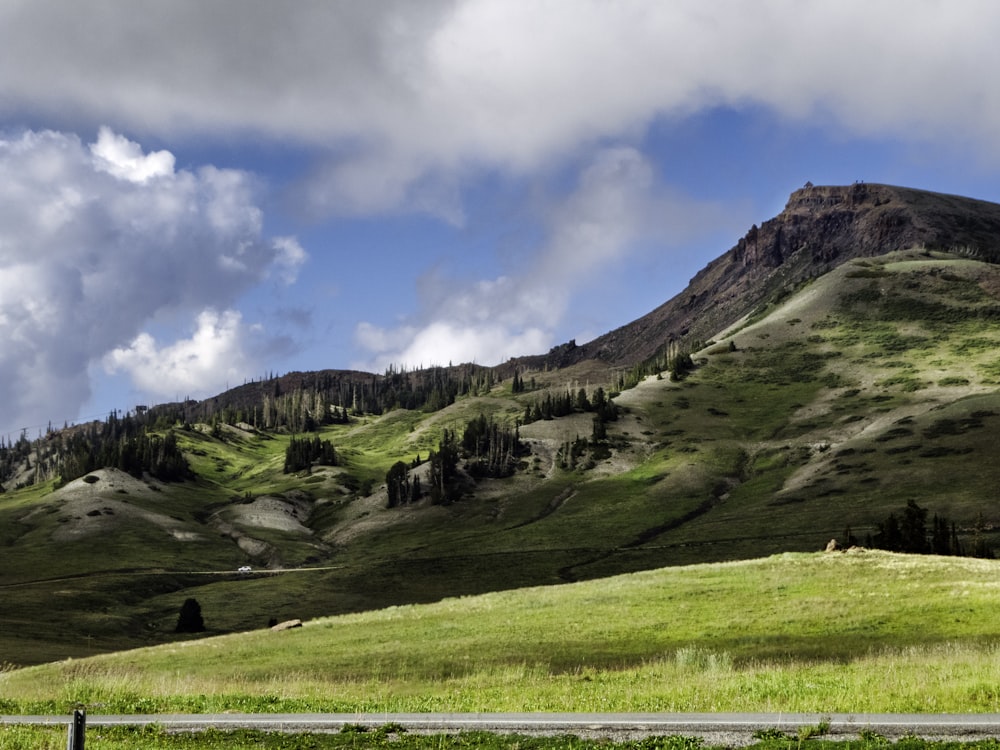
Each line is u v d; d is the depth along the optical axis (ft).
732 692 100.48
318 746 80.79
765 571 254.27
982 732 70.64
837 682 103.60
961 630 178.29
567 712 91.35
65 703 113.50
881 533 461.78
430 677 169.99
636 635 200.64
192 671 196.75
